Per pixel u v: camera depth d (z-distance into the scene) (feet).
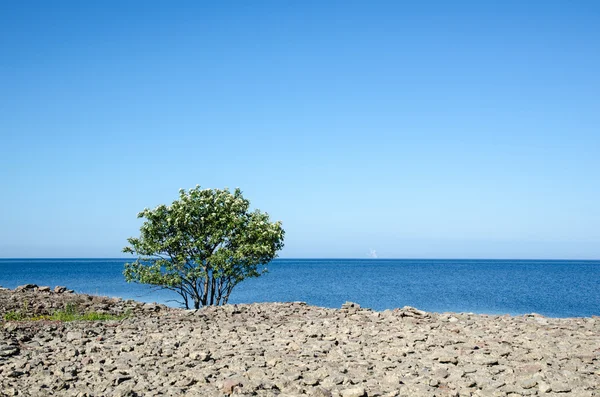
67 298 87.45
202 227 94.22
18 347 48.14
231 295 219.00
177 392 34.19
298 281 338.13
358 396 32.99
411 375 38.42
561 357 43.19
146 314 77.30
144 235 94.48
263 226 94.17
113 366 40.52
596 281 352.08
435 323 61.93
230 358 43.47
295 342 50.34
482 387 35.50
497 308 165.07
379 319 65.87
